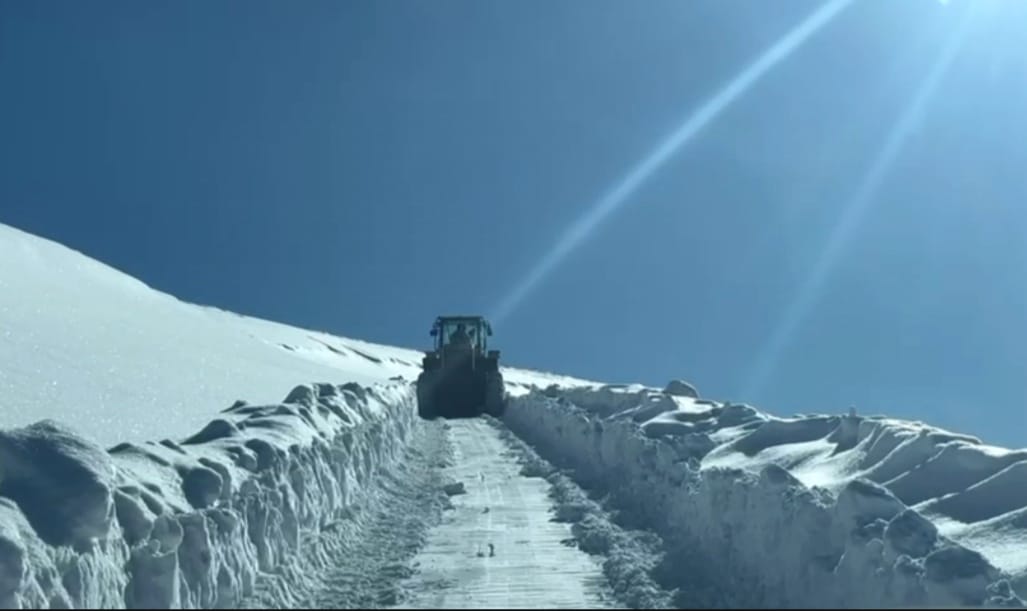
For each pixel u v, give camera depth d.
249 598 7.35
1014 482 8.88
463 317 38.84
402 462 18.09
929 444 10.16
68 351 17.83
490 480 16.17
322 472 10.64
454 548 10.54
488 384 35.81
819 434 13.25
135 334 24.34
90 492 6.17
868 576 6.78
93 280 33.97
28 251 32.72
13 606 5.21
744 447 13.52
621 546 10.33
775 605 7.61
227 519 7.31
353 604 8.08
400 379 39.81
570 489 14.66
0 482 6.23
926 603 6.28
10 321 18.73
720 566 8.84
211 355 26.95
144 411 14.81
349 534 10.56
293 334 83.06
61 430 6.85
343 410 14.56
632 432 15.16
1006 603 6.10
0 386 13.36
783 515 8.01
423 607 8.08
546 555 10.17
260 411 12.10
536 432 24.64
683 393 25.45
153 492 7.04
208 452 8.55
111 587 6.04
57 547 5.79
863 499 7.39
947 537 7.71
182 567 6.71
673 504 11.18
